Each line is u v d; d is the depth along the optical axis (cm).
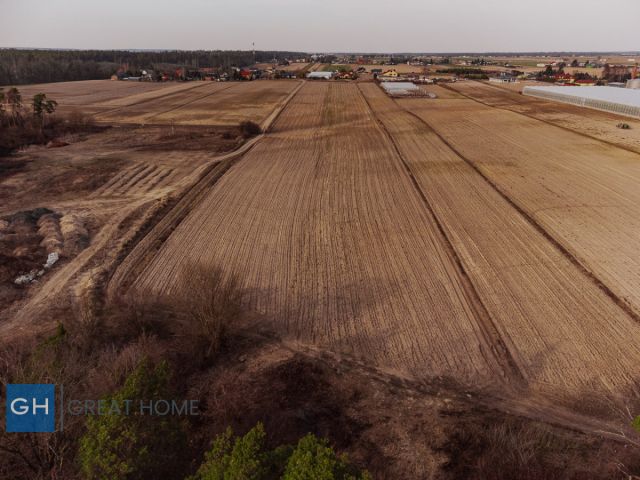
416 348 2017
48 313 2211
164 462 1215
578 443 1541
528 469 1405
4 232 3000
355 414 1678
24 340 1969
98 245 2912
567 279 2534
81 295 2372
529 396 1756
